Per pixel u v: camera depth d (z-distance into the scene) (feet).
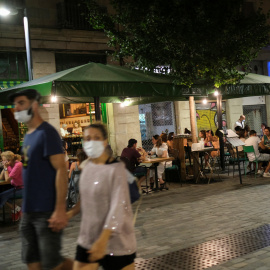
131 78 29.63
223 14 33.88
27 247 10.93
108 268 9.16
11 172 24.77
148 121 59.93
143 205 27.20
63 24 51.93
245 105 70.23
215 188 32.17
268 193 28.25
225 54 35.19
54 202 10.63
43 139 10.62
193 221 21.58
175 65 33.71
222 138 42.88
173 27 33.63
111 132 56.65
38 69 50.42
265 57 72.02
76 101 38.86
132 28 35.78
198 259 15.29
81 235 9.55
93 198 9.25
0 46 47.60
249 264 14.35
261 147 37.19
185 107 62.49
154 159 32.53
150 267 14.75
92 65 30.40
